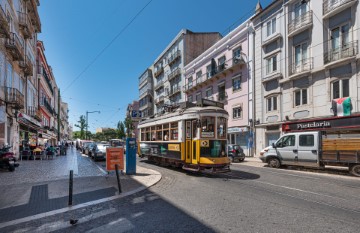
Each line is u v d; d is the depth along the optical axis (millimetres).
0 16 13742
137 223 4883
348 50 16234
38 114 26188
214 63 30828
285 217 5137
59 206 6020
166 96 45781
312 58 18656
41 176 10297
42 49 31656
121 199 6746
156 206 6055
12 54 16922
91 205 6164
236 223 4797
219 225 4699
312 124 15859
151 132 15859
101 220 5086
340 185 8703
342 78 16453
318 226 4609
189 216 5262
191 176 10766
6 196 6898
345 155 11219
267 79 22438
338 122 14227
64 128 83875
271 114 22156
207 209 5750
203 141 10742
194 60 35688
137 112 43594
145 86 56844
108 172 10547
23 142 20500
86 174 11047
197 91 34844
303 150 12914
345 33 16688
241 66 26078
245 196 7016
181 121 11867
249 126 24406
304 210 5613
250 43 25078
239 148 19078
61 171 11969
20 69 19953
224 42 29438
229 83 28188
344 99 15930
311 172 12422
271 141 22141
